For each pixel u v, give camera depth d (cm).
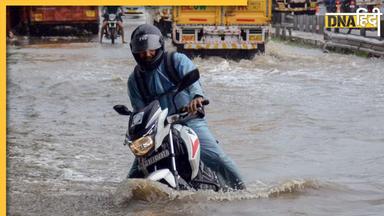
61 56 4369
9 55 4462
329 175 1320
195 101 1064
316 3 7381
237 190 1136
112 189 1231
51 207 1099
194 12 3897
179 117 1070
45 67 3609
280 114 2045
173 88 1100
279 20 6569
